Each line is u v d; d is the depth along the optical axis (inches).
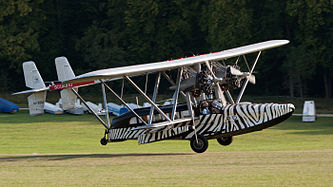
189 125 1838.1
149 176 1259.8
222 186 1096.2
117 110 4574.3
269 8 5590.6
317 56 5098.4
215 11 5492.1
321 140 2869.1
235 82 1931.6
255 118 1748.3
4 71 6865.2
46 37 7096.5
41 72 7086.6
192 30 6274.6
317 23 4926.2
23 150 2630.4
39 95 2169.0
